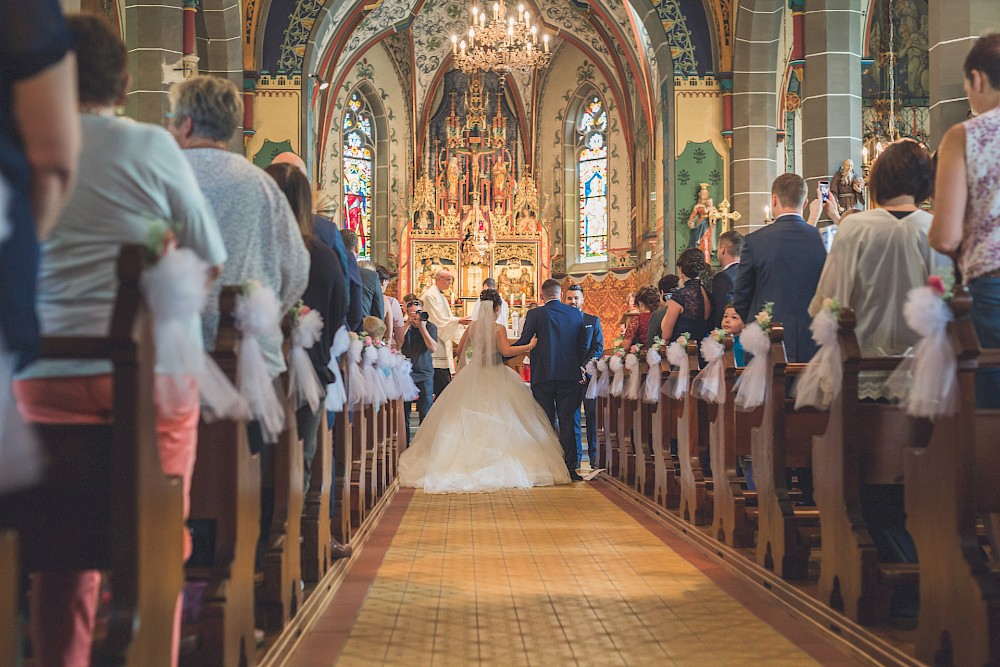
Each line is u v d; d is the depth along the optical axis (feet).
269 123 57.11
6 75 5.68
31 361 5.86
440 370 45.47
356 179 89.15
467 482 32.89
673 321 26.89
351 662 12.64
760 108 57.47
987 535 15.17
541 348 36.14
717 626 14.48
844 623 13.43
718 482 20.07
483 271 87.76
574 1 72.13
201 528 13.52
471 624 14.60
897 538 14.57
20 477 5.65
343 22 64.03
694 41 58.29
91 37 8.63
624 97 79.51
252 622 11.35
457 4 84.07
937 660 11.45
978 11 26.58
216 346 10.55
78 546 7.73
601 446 38.73
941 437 11.29
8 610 5.41
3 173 5.38
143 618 7.77
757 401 16.98
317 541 15.90
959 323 10.96
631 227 85.97
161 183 8.82
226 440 10.69
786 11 62.23
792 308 20.27
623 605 15.84
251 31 56.95
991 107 12.75
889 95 72.69
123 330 7.44
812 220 34.37
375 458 26.55
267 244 12.36
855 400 13.62
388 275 36.29
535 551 20.99
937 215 12.42
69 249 8.51
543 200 92.48
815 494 14.92
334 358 17.58
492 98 92.02
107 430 7.75
